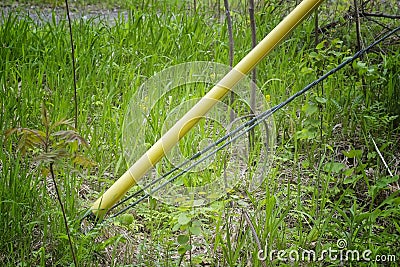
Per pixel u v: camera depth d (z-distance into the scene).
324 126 4.12
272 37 2.92
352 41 5.33
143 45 5.28
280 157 3.87
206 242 2.92
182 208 2.79
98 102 4.27
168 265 2.86
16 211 2.95
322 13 5.84
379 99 4.45
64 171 3.47
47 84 4.77
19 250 2.87
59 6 9.07
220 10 7.06
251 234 2.98
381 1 6.13
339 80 4.48
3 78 4.36
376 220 3.40
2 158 3.27
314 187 3.37
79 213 3.09
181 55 5.04
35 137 2.31
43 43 5.36
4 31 5.37
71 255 2.79
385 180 3.16
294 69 4.86
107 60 4.96
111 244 3.04
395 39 5.14
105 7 9.21
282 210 3.35
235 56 4.86
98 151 3.72
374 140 3.96
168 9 7.19
